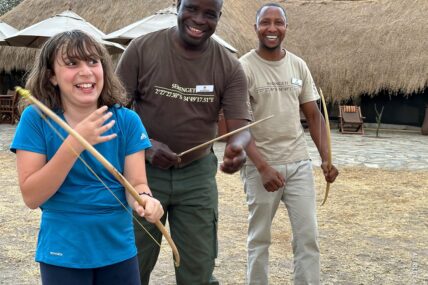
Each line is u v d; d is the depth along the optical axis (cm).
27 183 217
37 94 229
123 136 242
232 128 324
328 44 2066
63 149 209
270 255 533
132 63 317
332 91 1981
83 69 223
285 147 373
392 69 1912
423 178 995
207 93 318
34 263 489
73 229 228
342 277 474
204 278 332
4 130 1630
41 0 2000
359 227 646
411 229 642
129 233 244
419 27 1972
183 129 317
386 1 2159
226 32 1756
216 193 336
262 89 373
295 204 373
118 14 1844
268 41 371
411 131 1989
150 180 321
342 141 1608
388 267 502
